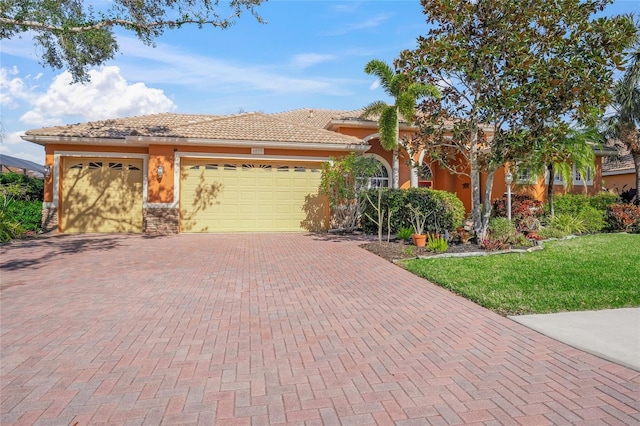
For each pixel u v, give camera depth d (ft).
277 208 54.24
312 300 21.77
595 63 32.19
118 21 41.86
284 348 15.15
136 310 19.79
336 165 52.34
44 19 40.68
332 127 65.77
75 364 13.66
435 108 39.91
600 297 21.09
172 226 51.34
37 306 20.25
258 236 49.06
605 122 63.52
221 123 57.88
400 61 37.68
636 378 12.50
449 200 47.73
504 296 21.65
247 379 12.62
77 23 41.88
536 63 32.73
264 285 25.09
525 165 39.11
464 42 35.53
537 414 10.55
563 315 18.76
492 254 34.86
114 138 50.98
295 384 12.30
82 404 11.09
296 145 52.80
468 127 37.42
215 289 24.03
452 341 15.81
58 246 40.09
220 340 15.96
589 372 12.97
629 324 17.35
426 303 21.20
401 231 43.70
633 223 53.36
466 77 36.73
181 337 16.24
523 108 34.27
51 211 51.85
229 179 53.21
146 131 51.85
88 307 20.18
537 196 68.23
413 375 12.88
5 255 34.83
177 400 11.33
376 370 13.26
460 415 10.53
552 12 33.14
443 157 43.19
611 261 30.86
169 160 51.37
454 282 24.84
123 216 53.83
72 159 53.06
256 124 58.95
